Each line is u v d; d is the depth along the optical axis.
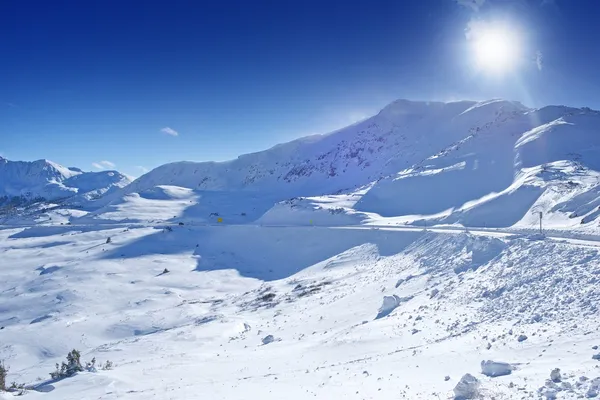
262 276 70.38
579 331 15.27
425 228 61.25
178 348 30.98
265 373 19.34
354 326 27.41
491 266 29.94
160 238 92.56
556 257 24.89
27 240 103.81
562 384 10.29
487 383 11.78
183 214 151.88
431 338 20.61
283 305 43.56
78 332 42.81
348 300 36.94
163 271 71.94
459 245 39.41
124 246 87.06
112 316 48.47
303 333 30.67
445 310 24.73
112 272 69.88
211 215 146.25
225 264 77.25
